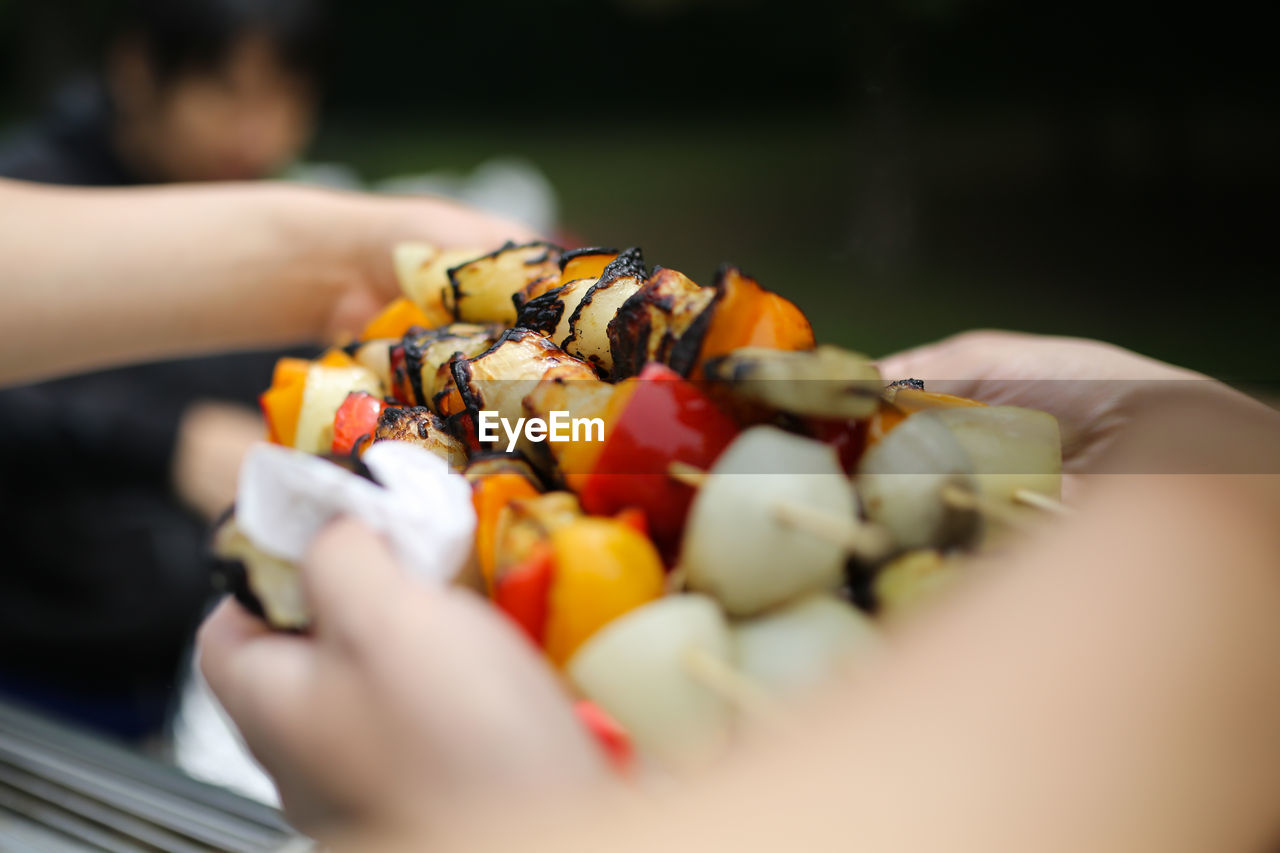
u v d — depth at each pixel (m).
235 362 1.37
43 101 4.97
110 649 1.21
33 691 1.20
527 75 9.66
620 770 0.30
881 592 0.32
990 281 3.70
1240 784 0.26
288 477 0.36
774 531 0.33
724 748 0.31
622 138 8.00
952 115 6.83
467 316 0.50
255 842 0.54
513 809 0.29
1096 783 0.26
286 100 1.48
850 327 3.08
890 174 4.66
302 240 0.79
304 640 0.36
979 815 0.26
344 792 0.31
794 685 0.31
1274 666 0.27
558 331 0.43
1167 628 0.27
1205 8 5.46
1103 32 5.67
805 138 7.19
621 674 0.32
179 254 0.78
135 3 1.39
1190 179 5.05
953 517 0.33
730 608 0.33
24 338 0.75
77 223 0.78
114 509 1.23
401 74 9.69
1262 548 0.28
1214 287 3.46
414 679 0.30
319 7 1.52
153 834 0.56
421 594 0.32
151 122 1.42
